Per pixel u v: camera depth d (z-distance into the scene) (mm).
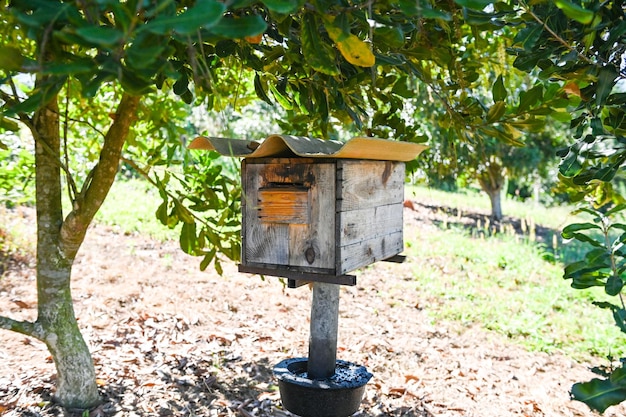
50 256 3199
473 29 2305
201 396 3818
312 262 2477
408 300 6906
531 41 1738
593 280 1821
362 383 3127
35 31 1226
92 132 4344
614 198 2633
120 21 1042
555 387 4809
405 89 2895
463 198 20312
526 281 8320
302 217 2457
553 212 18953
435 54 2602
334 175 2402
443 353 5375
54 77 1316
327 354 3176
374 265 8297
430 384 4582
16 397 3387
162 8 1052
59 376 3336
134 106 2965
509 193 23531
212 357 4566
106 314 5266
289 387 3141
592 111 1976
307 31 1729
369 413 3920
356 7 1633
